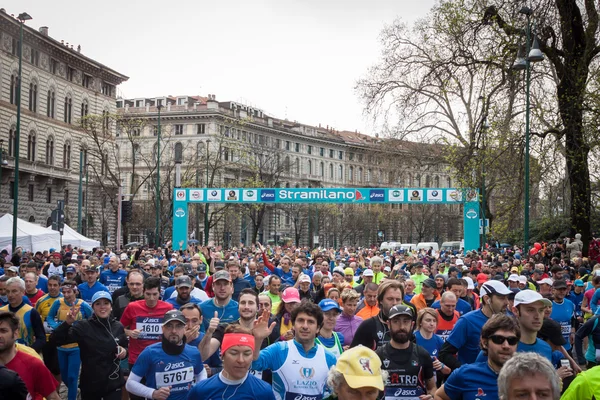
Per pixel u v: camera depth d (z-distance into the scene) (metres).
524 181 25.42
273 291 11.97
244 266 19.38
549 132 24.44
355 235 96.62
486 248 34.78
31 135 62.34
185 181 63.28
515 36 24.66
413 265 15.38
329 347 7.22
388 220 97.25
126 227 65.00
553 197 33.53
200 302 9.97
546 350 6.15
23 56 60.94
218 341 7.23
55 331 8.25
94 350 7.91
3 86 58.38
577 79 22.86
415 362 6.13
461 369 5.25
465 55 27.52
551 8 23.30
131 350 9.01
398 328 6.11
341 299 9.51
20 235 33.53
